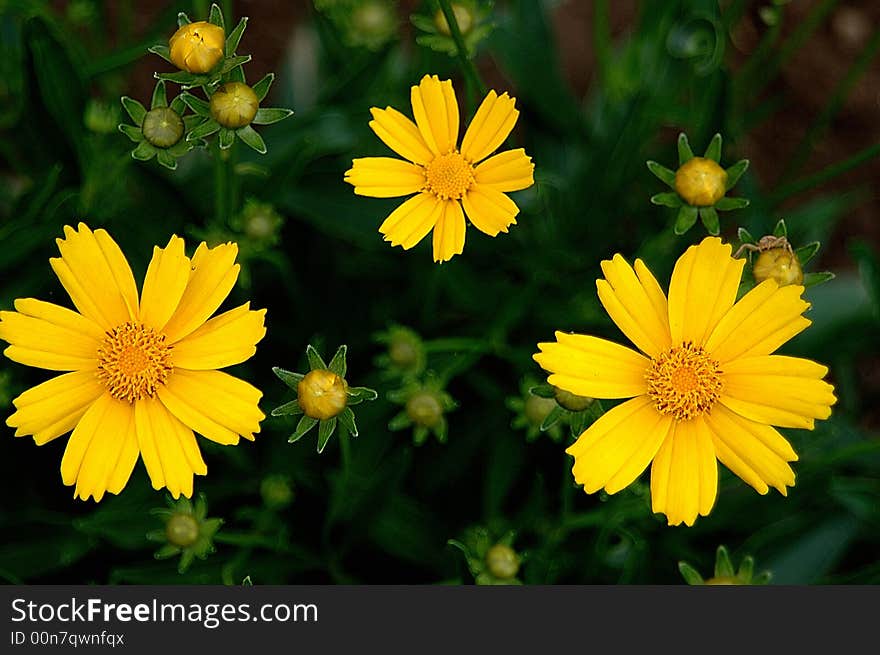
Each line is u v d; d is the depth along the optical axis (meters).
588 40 0.71
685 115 0.57
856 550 0.57
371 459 0.54
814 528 0.54
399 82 0.59
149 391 0.46
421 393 0.50
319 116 0.57
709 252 0.46
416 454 0.56
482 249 0.57
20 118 0.56
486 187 0.48
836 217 0.63
